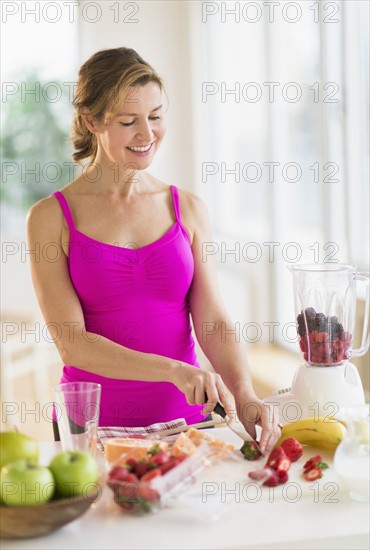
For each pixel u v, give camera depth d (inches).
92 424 64.9
